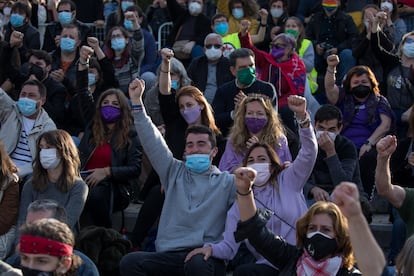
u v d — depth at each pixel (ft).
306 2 51.85
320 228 24.09
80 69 37.50
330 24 47.09
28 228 21.36
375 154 35.27
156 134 29.58
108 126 35.01
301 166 28.40
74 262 22.31
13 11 48.16
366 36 42.60
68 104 42.27
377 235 33.55
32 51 41.32
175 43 48.32
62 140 30.81
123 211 34.81
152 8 53.88
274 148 31.94
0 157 31.35
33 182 31.07
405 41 39.68
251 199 24.14
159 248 28.89
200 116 33.99
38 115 36.14
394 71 40.04
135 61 43.96
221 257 27.50
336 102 37.47
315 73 44.70
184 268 27.71
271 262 25.11
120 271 28.43
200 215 28.84
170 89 34.60
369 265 15.74
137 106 29.40
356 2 50.62
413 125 29.19
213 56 41.55
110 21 50.98
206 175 29.48
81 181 31.14
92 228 30.53
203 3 52.90
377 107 36.99
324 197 31.45
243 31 41.22
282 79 39.73
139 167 34.60
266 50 47.73
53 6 51.06
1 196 31.35
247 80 36.24
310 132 27.99
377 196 35.50
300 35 44.57
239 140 32.22
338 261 24.08
